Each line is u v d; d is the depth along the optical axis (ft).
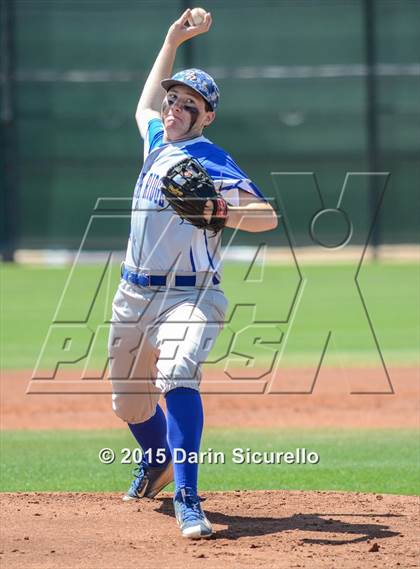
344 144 330.75
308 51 331.98
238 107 333.62
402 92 325.42
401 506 64.54
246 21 332.19
